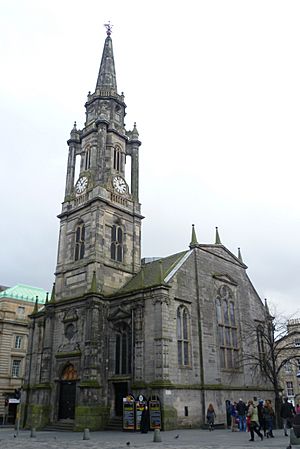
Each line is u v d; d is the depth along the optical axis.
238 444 27.09
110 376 46.16
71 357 49.09
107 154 61.03
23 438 35.75
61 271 56.50
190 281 48.94
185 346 44.84
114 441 30.72
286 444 26.72
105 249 53.97
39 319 57.81
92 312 47.91
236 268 58.75
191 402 42.50
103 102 65.25
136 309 45.12
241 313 55.78
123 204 59.06
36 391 50.34
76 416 43.91
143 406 38.72
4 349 79.75
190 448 24.81
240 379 50.94
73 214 58.88
